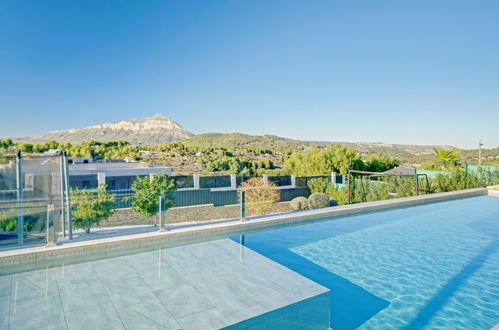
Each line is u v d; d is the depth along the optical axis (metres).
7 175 7.47
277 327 3.57
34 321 3.38
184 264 5.32
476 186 16.20
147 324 3.35
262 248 6.72
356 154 27.19
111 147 84.25
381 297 4.70
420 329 3.85
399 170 17.97
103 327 3.28
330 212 9.41
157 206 10.25
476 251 6.95
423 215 10.28
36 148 75.62
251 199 15.74
